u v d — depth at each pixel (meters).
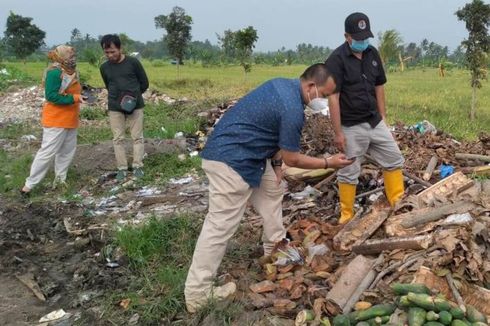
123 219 6.58
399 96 19.44
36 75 27.72
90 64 39.72
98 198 7.52
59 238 6.30
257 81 26.00
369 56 5.23
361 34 4.91
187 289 4.38
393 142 5.39
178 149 9.32
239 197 4.28
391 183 5.51
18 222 6.64
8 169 8.88
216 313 4.23
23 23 51.75
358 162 5.38
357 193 6.59
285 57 60.19
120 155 8.20
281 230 4.93
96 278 5.21
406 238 4.35
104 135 10.89
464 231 4.09
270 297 4.38
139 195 7.52
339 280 4.20
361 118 5.21
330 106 5.07
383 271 4.20
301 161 4.21
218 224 4.29
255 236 5.59
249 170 4.23
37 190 7.79
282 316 4.16
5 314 4.77
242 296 4.46
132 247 5.50
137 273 5.23
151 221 5.80
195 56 53.22
